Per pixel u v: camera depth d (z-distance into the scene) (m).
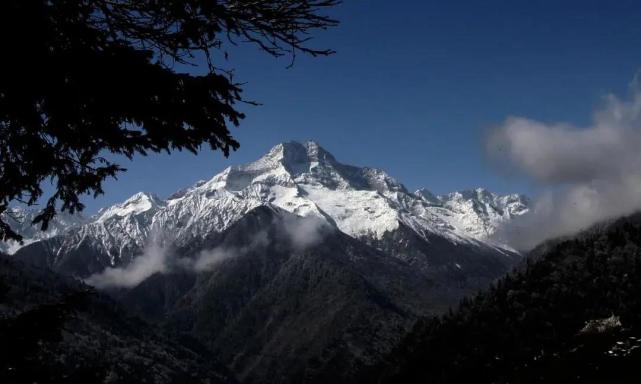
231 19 9.84
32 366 9.88
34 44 8.32
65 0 8.91
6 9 7.89
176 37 9.95
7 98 9.05
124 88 9.17
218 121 10.10
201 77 9.41
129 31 9.92
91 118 9.73
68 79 9.00
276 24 10.03
